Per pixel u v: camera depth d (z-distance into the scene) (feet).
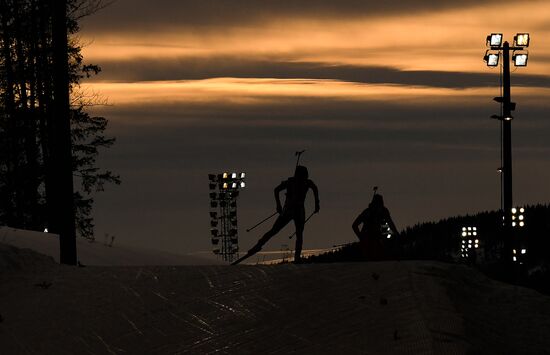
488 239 328.90
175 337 88.94
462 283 100.73
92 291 103.45
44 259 118.42
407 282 96.78
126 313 95.91
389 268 103.14
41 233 193.26
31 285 106.83
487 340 82.84
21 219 341.82
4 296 103.71
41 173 337.31
